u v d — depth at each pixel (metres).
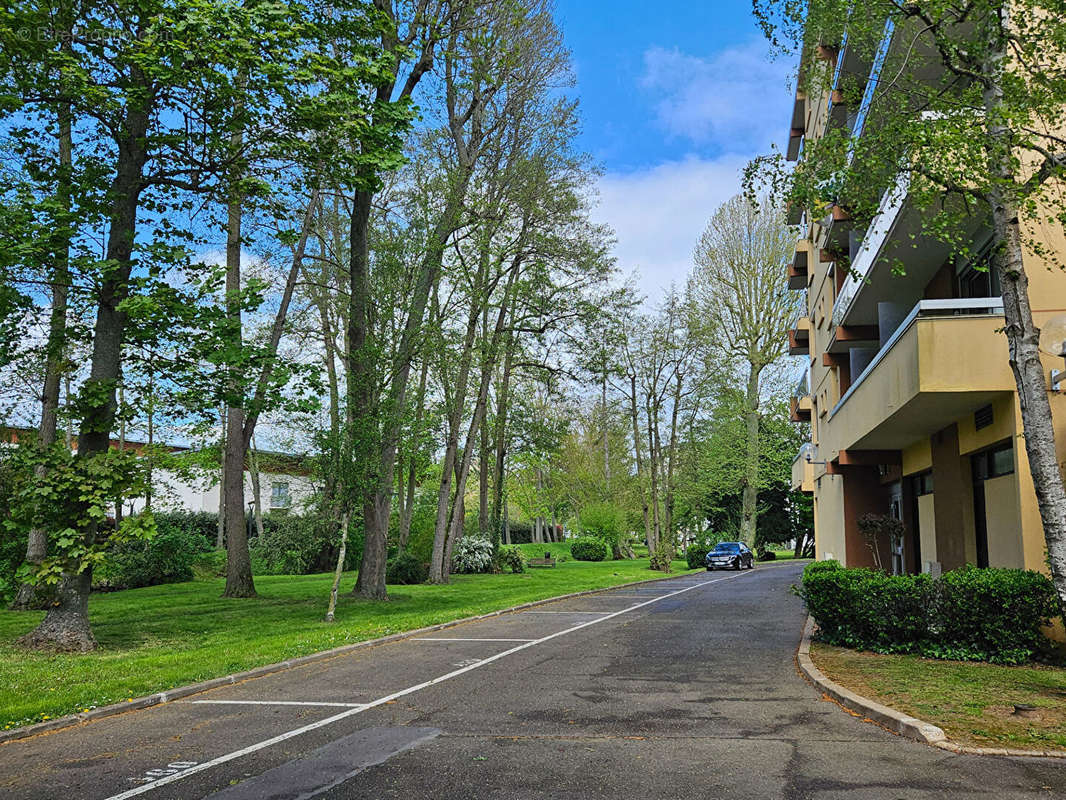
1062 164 8.74
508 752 6.48
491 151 27.58
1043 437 8.27
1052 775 5.65
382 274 20.11
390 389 20.03
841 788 5.38
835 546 26.08
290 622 17.33
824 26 9.62
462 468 32.78
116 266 13.11
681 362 41.81
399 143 15.39
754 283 45.81
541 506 61.66
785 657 11.48
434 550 31.02
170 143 13.96
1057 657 10.35
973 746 6.34
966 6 9.13
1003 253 8.66
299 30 13.36
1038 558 10.95
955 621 10.78
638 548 78.19
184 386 15.66
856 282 17.27
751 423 47.66
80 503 13.61
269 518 42.38
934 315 11.80
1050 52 9.23
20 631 15.54
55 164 14.20
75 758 6.73
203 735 7.43
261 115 14.02
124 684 9.84
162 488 32.75
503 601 21.86
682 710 8.02
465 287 23.83
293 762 6.30
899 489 20.55
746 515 49.19
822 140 9.48
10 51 12.16
